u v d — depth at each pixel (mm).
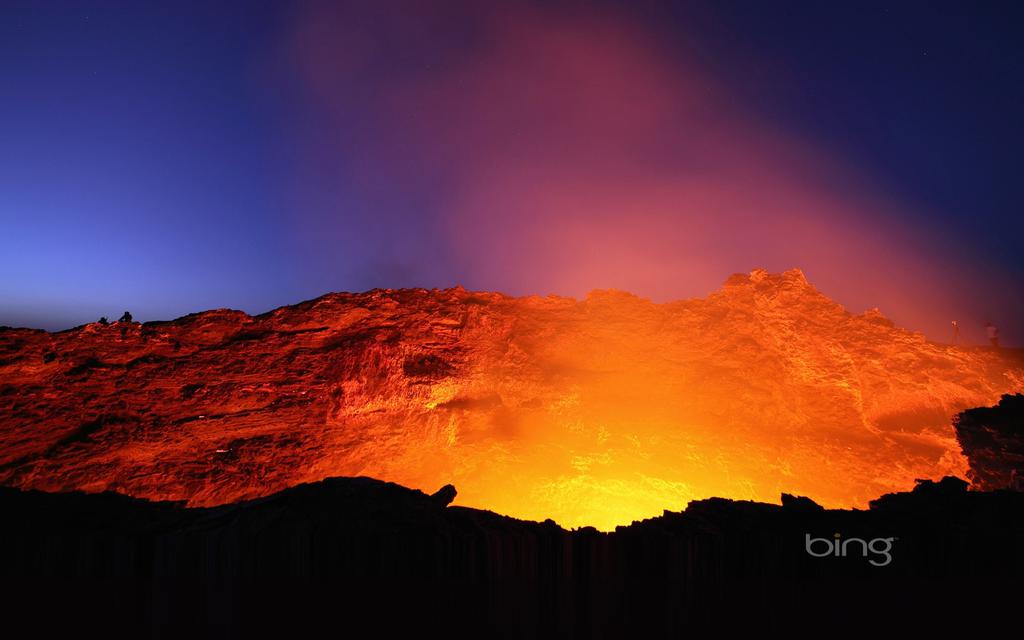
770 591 4953
